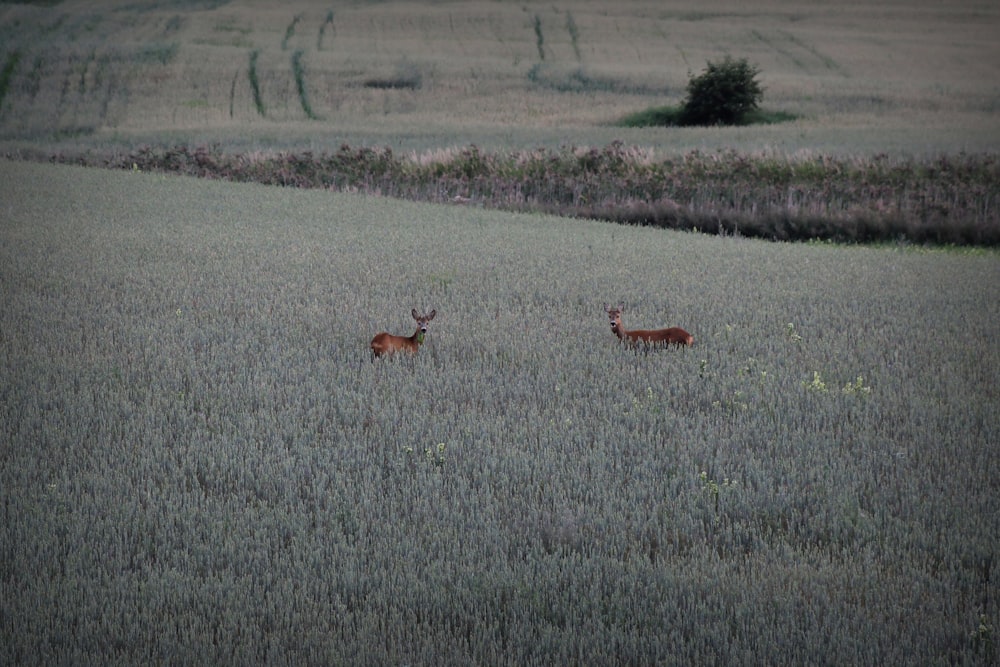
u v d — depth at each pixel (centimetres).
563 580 2262
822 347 4434
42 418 3262
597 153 13000
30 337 4284
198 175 14100
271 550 2408
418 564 2322
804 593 2212
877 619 2080
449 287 5634
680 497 2683
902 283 6262
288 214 9381
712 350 4334
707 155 13162
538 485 2764
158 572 2245
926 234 10181
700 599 2166
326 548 2384
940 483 2838
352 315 4859
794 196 11400
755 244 8550
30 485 2714
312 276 5941
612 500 2669
